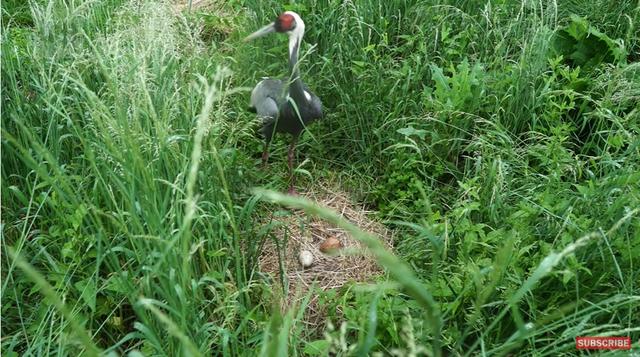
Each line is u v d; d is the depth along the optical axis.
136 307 2.64
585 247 3.12
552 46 5.03
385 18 5.31
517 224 3.46
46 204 3.56
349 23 5.13
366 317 3.07
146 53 3.73
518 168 4.16
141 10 4.55
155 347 2.68
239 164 4.29
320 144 4.81
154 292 3.01
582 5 5.62
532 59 4.80
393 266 1.63
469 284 2.96
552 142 4.08
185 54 4.64
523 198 3.73
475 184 3.98
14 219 3.55
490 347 3.03
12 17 5.61
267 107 4.14
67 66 3.97
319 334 3.43
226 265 3.26
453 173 4.39
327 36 5.21
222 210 3.48
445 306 3.05
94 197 3.33
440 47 5.21
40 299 3.27
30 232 3.51
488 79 4.71
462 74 4.46
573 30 5.09
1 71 3.94
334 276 3.84
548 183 3.78
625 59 4.90
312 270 3.88
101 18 4.93
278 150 4.80
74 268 3.25
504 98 4.49
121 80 3.67
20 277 3.25
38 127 3.86
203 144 3.54
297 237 4.09
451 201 4.21
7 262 3.23
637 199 3.29
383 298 3.22
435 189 4.29
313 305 3.60
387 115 4.69
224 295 3.17
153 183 2.93
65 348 2.82
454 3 5.53
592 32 4.94
